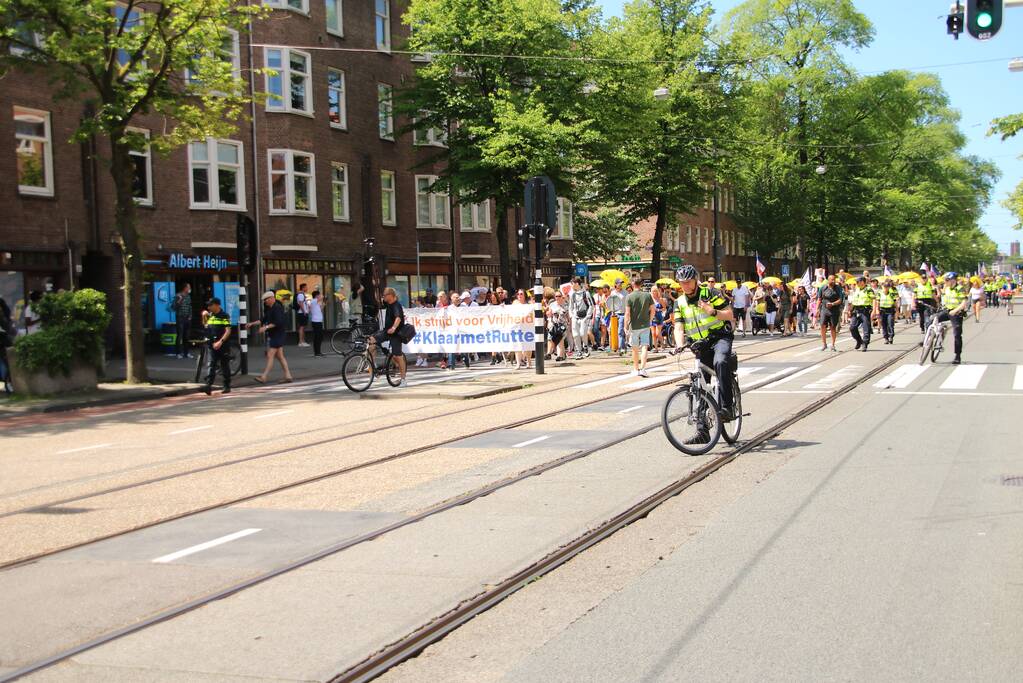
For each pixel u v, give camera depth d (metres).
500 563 6.12
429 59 32.91
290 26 33.50
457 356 26.03
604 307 29.22
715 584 5.62
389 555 6.40
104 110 19.53
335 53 35.84
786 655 4.50
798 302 37.59
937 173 66.38
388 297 19.41
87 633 5.05
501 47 30.91
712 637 4.75
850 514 7.23
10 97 24.75
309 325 33.44
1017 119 26.06
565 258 50.41
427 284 41.09
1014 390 15.38
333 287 35.94
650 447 10.59
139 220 28.36
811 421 12.31
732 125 41.16
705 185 44.50
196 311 30.59
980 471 8.76
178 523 7.62
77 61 19.30
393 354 19.38
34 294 21.52
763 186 55.62
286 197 33.38
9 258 24.59
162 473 10.02
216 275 31.45
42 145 25.67
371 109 37.75
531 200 20.80
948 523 6.90
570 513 7.47
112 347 27.55
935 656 4.45
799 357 23.59
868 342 25.30
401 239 39.38
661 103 38.38
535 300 20.97
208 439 12.59
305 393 18.86
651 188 40.19
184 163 30.00
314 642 4.79
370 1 37.62
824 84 48.09
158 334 29.19
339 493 8.58
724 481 8.65
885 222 57.28
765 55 44.31
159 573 6.15
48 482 9.80
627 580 5.76
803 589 5.48
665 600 5.35
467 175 31.30
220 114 21.47
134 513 8.05
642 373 19.94
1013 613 5.02
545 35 30.86
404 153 39.59
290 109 33.38
